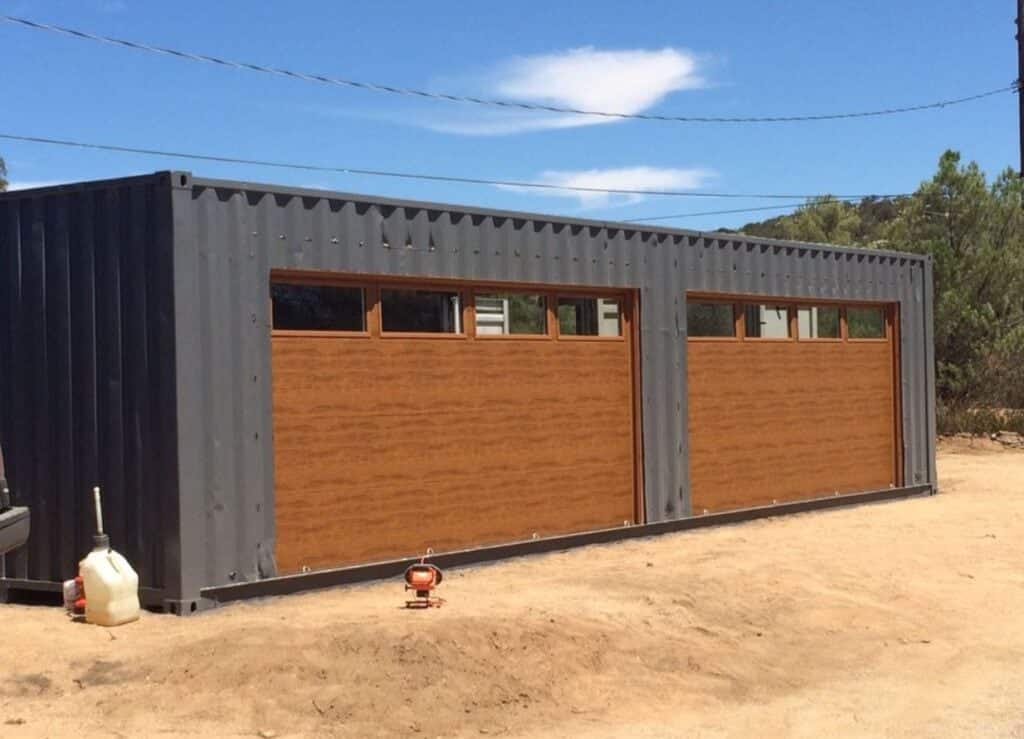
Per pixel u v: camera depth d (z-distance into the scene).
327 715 6.69
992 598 10.81
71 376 9.58
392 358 10.78
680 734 6.86
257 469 9.66
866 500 16.59
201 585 9.19
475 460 11.48
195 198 9.25
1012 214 30.28
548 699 7.30
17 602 9.86
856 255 16.48
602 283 12.73
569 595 9.68
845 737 6.87
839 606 10.11
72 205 9.56
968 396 29.47
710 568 11.12
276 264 9.79
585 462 12.62
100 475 9.46
